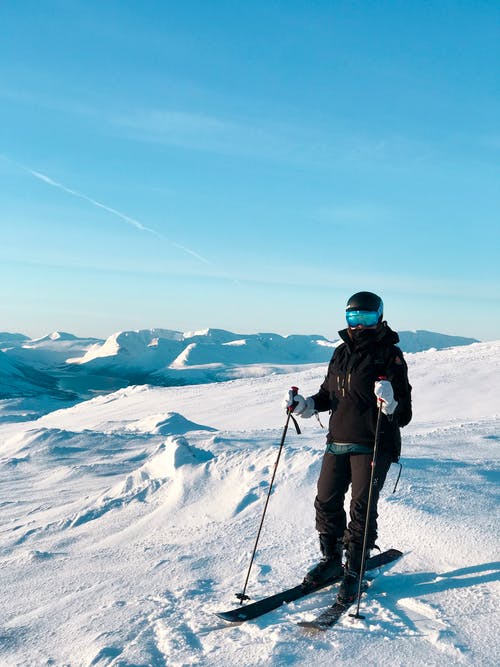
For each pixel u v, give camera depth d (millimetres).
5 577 4746
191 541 4766
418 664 2371
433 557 3447
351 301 3299
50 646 3107
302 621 2830
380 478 3121
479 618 2656
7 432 34969
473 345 54562
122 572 4277
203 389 59469
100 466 11305
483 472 5305
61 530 6293
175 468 6840
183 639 2791
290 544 4184
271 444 9680
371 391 3172
